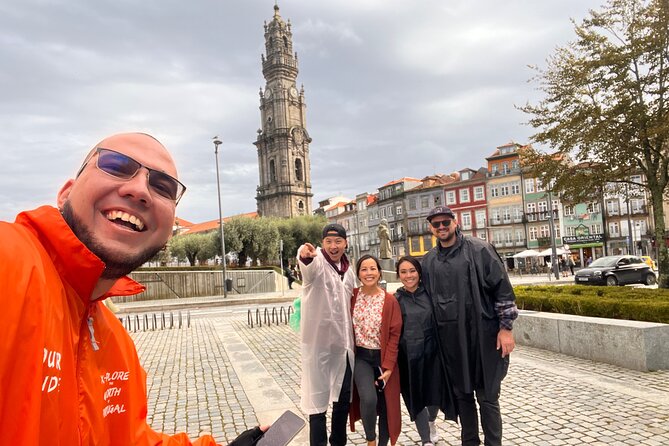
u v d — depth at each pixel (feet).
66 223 3.52
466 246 12.58
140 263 3.83
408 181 245.04
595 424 14.40
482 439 13.75
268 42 294.46
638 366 20.89
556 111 46.06
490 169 202.80
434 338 12.68
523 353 26.18
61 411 3.29
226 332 40.83
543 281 98.43
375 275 13.05
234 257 187.01
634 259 75.56
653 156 45.34
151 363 28.53
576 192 46.60
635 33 41.34
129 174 3.62
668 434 13.28
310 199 293.84
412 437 14.46
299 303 13.33
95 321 4.23
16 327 2.84
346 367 12.42
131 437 4.51
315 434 12.12
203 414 17.74
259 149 298.35
